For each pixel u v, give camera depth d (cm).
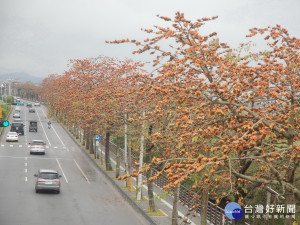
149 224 3519
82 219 3509
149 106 2248
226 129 1627
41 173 4453
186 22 1548
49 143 9275
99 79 5497
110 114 3912
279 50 1619
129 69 5172
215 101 1470
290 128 1525
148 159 3728
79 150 8600
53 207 3862
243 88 1567
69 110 5744
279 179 1480
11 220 3319
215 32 1598
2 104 13550
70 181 5288
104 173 6056
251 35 1627
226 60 1658
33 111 16838
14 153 7331
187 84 1491
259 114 1496
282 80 1620
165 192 1469
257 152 1828
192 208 1666
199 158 1250
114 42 1545
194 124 1553
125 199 4484
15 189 4528
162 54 1599
